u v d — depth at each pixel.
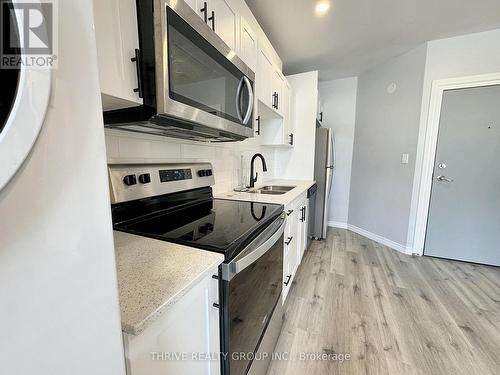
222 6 1.25
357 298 1.93
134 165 1.07
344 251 2.95
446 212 2.69
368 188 3.49
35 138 0.29
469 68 2.44
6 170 0.26
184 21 0.85
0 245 0.27
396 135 3.02
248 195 1.85
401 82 2.92
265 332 1.17
